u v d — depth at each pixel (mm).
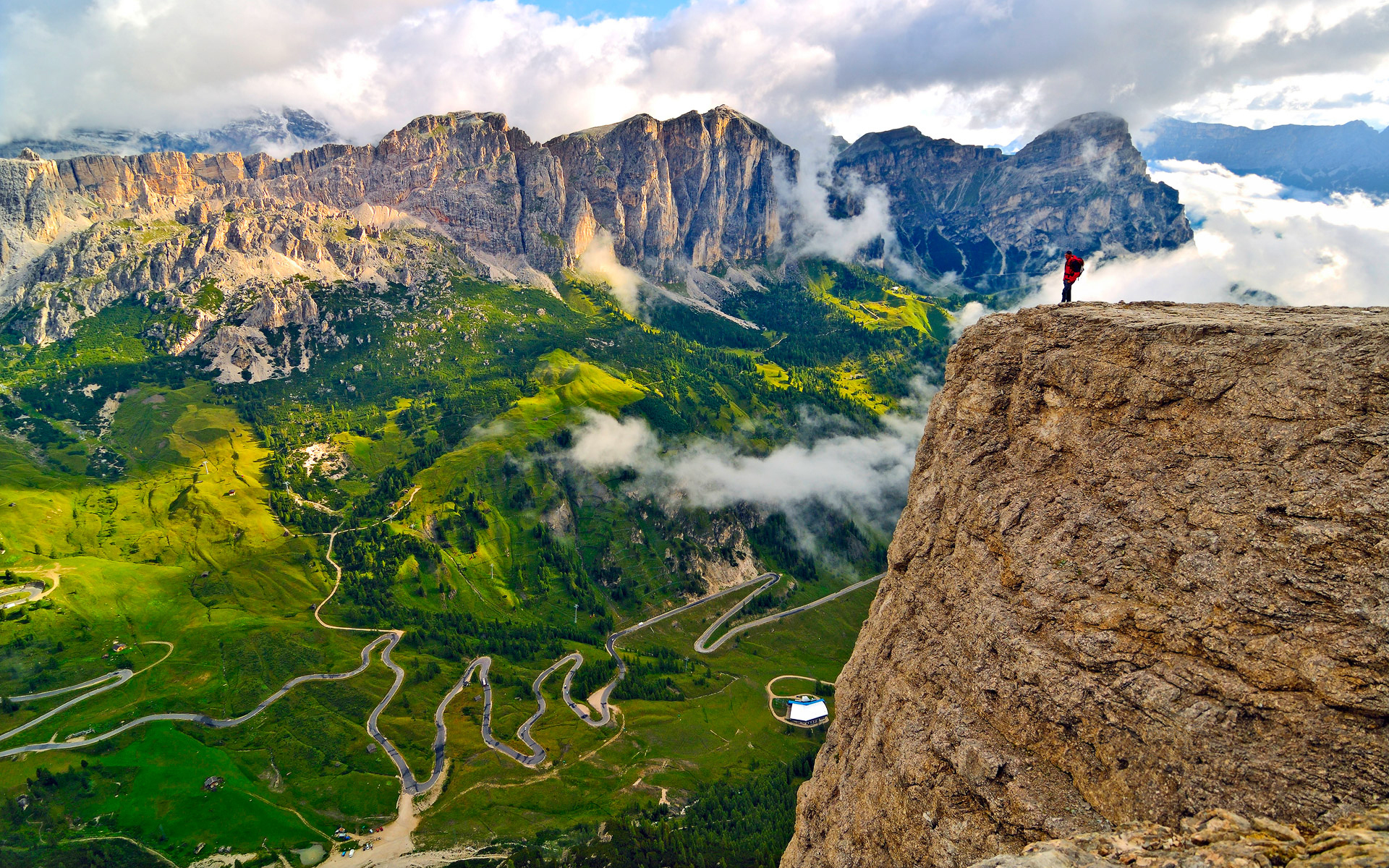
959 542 41000
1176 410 32250
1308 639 25578
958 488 42406
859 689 49656
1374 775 23125
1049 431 37719
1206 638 28062
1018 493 38062
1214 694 27281
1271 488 28125
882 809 39469
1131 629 30438
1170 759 27578
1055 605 33375
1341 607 25109
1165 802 27250
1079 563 33438
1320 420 27703
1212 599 28312
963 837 33844
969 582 39281
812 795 51688
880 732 42344
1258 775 25125
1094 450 35000
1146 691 29000
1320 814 23375
